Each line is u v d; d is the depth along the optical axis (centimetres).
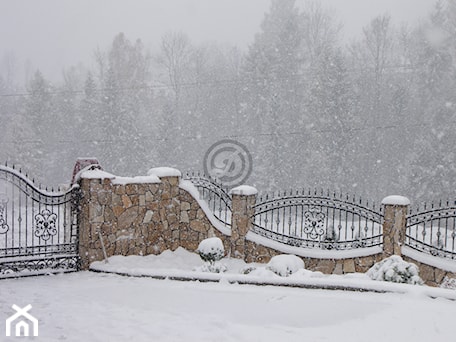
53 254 962
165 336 544
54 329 554
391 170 3225
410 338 537
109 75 3562
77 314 627
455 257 984
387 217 981
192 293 734
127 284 820
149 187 1095
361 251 1006
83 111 3931
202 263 1091
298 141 3086
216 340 535
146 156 3447
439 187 2638
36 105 3734
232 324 603
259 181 3041
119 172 3400
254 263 1073
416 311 602
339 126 2934
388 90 3672
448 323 565
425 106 3297
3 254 917
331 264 1024
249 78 3547
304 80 3584
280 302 677
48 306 667
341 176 2870
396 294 680
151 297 732
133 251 1064
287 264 871
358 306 641
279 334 563
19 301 690
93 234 985
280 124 3184
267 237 1100
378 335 550
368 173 3170
